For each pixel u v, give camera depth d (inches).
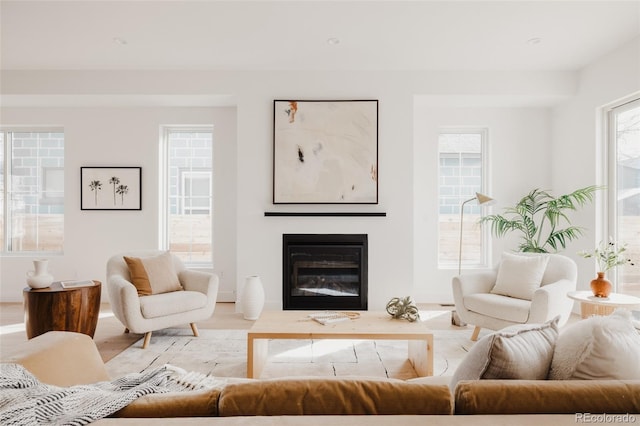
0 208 196.5
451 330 143.9
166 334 138.7
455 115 191.2
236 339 133.4
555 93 168.7
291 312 117.0
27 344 59.5
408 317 107.4
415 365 108.0
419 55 153.1
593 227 158.9
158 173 188.9
